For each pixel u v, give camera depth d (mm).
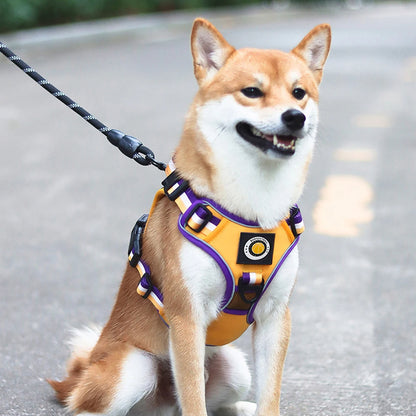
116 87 13016
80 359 4105
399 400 4211
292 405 4164
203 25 3648
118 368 3789
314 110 3734
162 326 3846
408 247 6484
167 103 11836
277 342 3721
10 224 6988
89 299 5516
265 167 3506
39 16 19359
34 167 8664
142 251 3830
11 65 14617
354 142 9875
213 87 3578
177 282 3539
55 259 6227
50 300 5488
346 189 7957
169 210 3686
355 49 19156
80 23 20219
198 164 3576
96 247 6484
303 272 5973
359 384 4387
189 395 3547
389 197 7750
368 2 43312
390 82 14492
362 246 6500
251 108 3500
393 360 4656
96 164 8797
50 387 4336
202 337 3590
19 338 4918
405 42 20844
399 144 9781
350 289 5672
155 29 21438
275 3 32750
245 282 3541
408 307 5371
